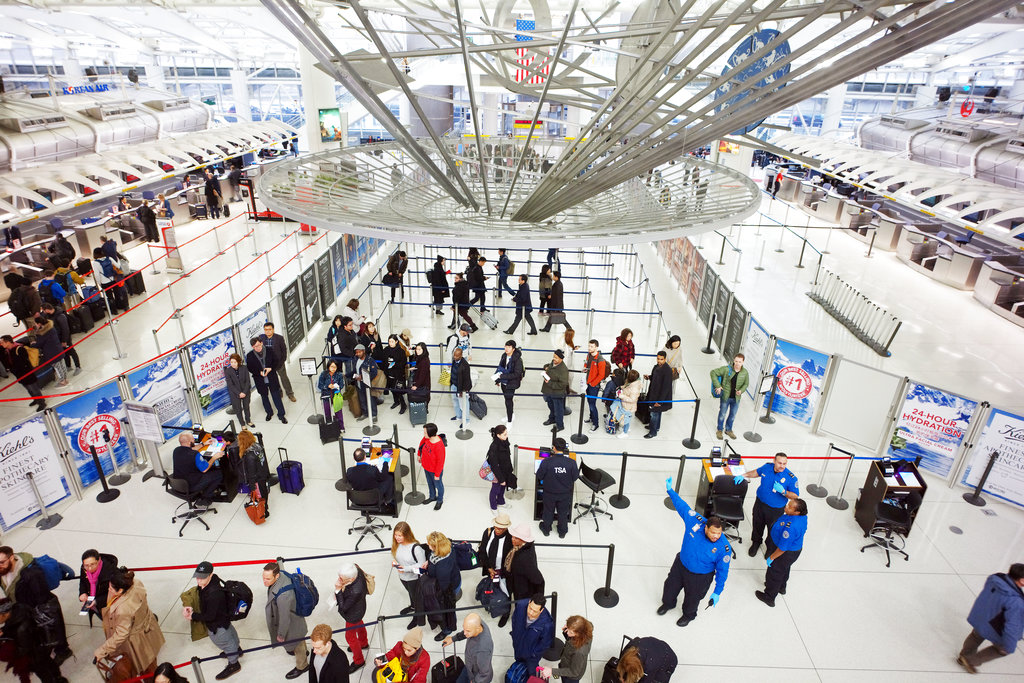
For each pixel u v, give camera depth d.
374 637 7.44
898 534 9.27
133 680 6.27
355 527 9.02
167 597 7.89
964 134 22.14
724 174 10.97
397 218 9.10
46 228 21.31
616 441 11.30
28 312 13.59
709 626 7.66
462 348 11.66
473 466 10.54
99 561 6.98
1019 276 17.39
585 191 7.33
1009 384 13.59
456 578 7.28
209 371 11.33
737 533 9.12
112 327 13.41
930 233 22.80
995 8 3.97
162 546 8.67
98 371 13.09
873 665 7.22
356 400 11.55
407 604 7.91
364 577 6.82
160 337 14.64
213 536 8.88
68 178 17.36
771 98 5.00
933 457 10.34
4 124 18.86
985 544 9.11
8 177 16.11
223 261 20.14
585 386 11.70
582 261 19.55
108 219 20.89
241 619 7.21
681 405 12.50
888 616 7.89
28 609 6.45
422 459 9.14
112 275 15.80
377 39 5.11
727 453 10.95
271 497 9.72
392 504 9.12
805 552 8.89
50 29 29.02
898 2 4.14
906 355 14.81
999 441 9.59
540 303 16.98
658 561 8.64
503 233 7.51
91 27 28.05
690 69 5.34
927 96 34.72
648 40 7.47
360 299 17.45
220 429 11.22
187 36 30.23
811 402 11.48
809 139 28.94
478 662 6.14
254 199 24.56
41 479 8.99
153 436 9.44
